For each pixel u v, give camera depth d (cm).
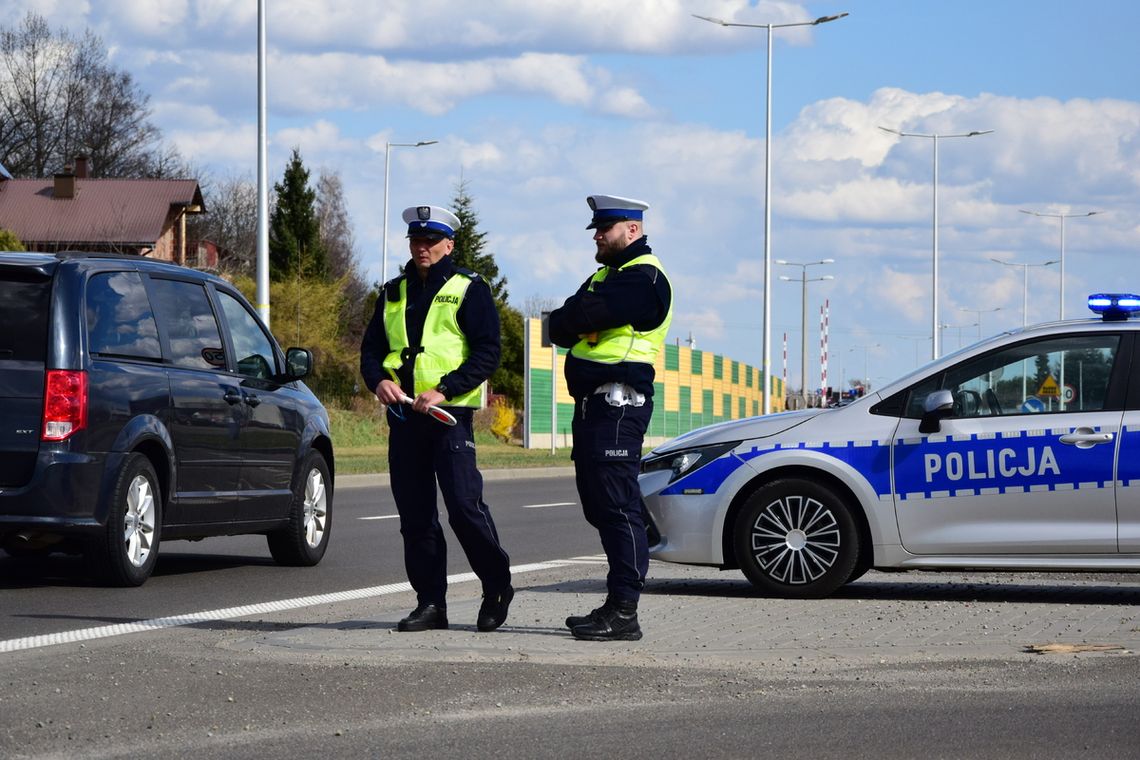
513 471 4544
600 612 1148
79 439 1516
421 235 1155
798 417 1494
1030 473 1429
